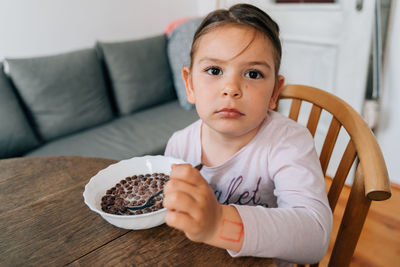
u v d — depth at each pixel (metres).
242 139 0.69
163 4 2.56
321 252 0.49
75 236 0.52
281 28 2.00
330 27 1.69
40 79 1.61
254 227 0.44
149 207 0.54
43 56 1.68
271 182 0.69
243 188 0.72
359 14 1.52
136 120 1.87
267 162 0.67
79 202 0.61
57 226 0.54
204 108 0.58
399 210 1.57
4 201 0.64
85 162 0.79
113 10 2.24
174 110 2.00
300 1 1.91
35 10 1.86
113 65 1.90
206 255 0.46
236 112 0.55
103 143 1.61
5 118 1.49
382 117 1.75
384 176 0.46
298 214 0.49
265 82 0.56
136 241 0.49
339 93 1.73
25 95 1.60
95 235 0.51
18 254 0.48
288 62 2.03
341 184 0.64
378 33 1.50
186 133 0.83
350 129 0.62
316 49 1.82
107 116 1.88
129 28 2.39
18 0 1.78
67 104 1.70
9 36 1.79
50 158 0.82
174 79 2.10
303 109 2.04
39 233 0.53
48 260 0.47
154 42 2.06
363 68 1.58
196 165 0.73
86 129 1.80
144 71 1.99
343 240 0.56
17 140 1.52
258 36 0.55
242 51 0.54
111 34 2.29
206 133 0.76
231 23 0.56
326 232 0.49
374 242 1.36
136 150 1.53
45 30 1.93
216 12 0.62
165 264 0.45
